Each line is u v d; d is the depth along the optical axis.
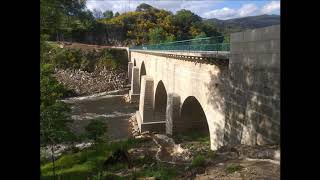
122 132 45.25
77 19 21.44
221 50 21.69
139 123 48.47
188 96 30.53
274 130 11.55
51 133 17.09
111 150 25.56
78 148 28.39
